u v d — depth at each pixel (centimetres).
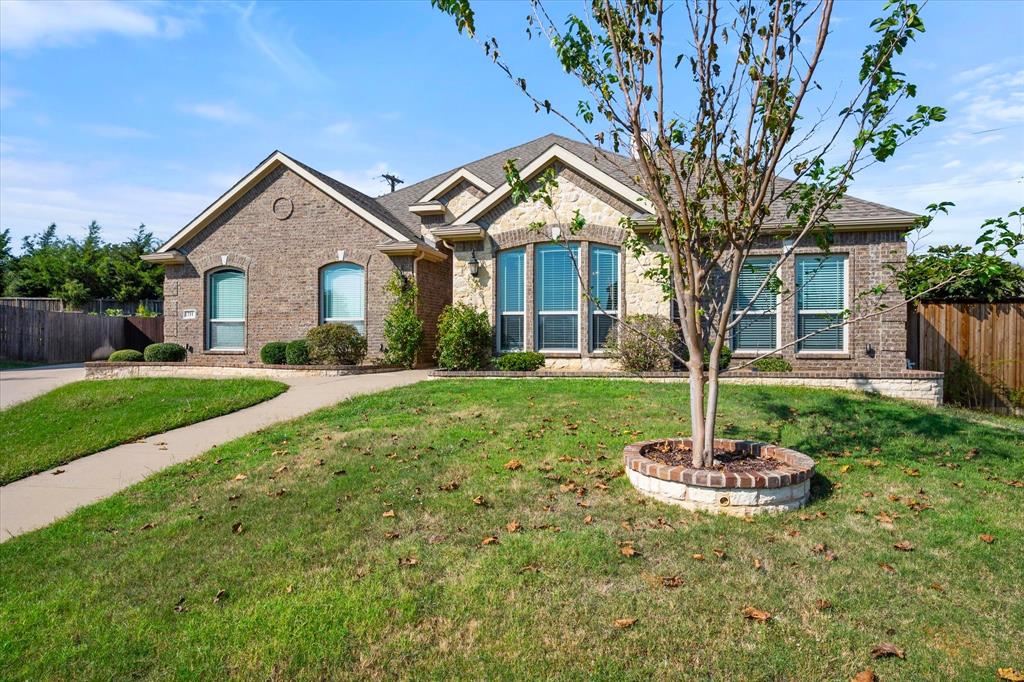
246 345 1798
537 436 773
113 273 3872
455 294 1493
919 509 563
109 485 685
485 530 509
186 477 682
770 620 384
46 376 1747
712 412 594
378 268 1691
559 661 344
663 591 414
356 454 716
